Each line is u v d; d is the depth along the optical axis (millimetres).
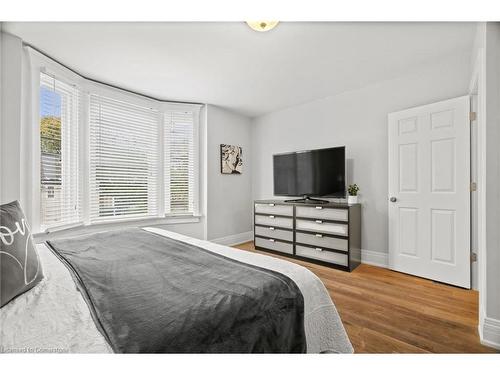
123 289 993
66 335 721
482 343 1545
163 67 2582
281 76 2822
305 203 3230
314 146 3652
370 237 3088
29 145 2178
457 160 2367
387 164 2955
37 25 1881
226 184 4113
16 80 2025
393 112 2807
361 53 2338
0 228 978
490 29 1554
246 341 814
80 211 2762
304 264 3094
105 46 2178
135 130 3314
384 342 1562
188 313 808
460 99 2340
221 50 2260
